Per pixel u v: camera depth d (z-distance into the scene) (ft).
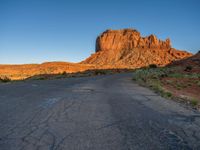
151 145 15.43
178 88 74.69
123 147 14.87
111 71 293.23
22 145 14.84
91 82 84.58
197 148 15.26
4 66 374.84
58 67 337.93
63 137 16.57
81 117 23.30
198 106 35.40
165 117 24.80
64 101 34.06
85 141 15.80
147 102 35.99
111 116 24.18
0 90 48.98
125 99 38.52
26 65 399.44
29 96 38.83
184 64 279.90
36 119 21.93
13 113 24.44
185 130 19.61
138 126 20.31
